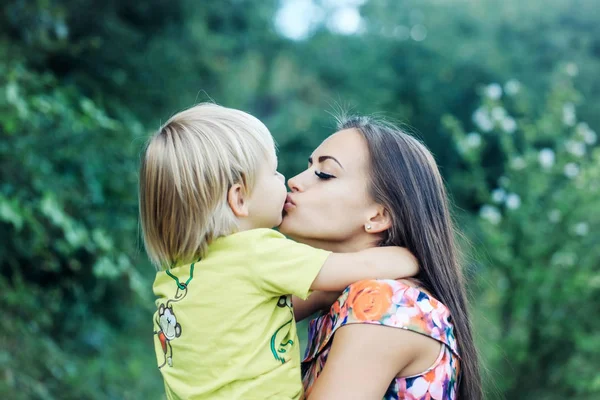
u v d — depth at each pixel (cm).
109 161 388
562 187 548
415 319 125
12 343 382
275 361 129
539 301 534
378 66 1609
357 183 140
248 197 137
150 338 606
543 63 1449
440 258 140
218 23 819
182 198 131
